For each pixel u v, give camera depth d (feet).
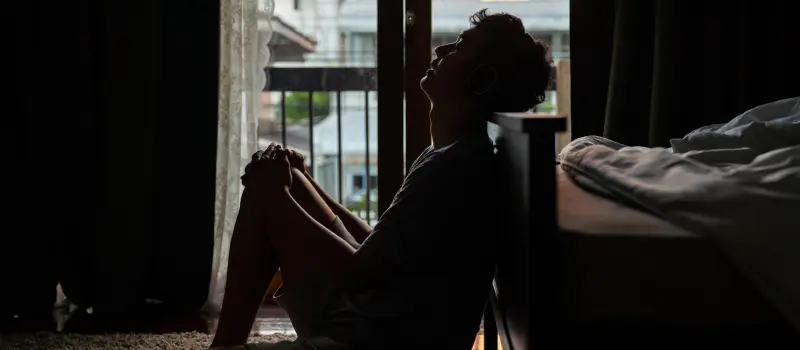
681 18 6.72
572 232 2.89
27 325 7.55
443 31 8.49
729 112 6.91
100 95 7.62
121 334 7.09
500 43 4.21
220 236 7.87
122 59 7.54
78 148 7.67
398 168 7.72
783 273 2.70
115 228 7.71
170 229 7.84
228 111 7.71
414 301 3.74
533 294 2.90
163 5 7.58
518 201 3.27
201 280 7.86
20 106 7.61
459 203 3.74
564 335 2.91
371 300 3.78
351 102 10.14
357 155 10.36
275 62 9.36
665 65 6.72
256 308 4.09
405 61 7.79
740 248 2.75
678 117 6.74
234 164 7.83
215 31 7.55
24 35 7.50
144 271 7.86
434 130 4.48
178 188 7.79
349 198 10.53
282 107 10.00
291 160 4.88
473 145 3.92
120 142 7.61
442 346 3.79
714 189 3.00
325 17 9.31
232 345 3.93
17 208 7.70
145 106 7.61
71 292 7.96
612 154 3.97
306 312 3.87
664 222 3.01
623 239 2.86
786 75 6.83
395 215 3.76
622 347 2.90
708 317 2.83
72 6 7.48
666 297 2.85
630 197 3.28
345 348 3.68
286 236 3.92
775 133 3.88
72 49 7.54
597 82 7.14
